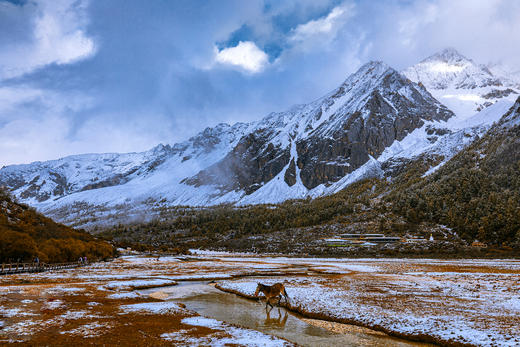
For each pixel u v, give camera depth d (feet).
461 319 70.44
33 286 117.80
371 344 57.62
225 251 580.71
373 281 146.30
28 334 54.75
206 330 61.41
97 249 333.01
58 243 262.06
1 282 129.39
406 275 175.94
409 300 94.94
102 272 192.75
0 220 275.59
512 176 515.91
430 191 598.34
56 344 49.96
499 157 585.63
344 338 61.21
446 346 56.49
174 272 196.44
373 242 465.06
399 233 493.36
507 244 389.19
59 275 167.94
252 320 75.46
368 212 640.99
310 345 56.59
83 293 105.29
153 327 62.59
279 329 67.41
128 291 116.78
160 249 577.02
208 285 142.82
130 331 59.00
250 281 147.95
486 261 308.40
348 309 82.02
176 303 96.58
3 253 198.39
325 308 83.30
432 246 408.26
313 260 347.15
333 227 592.19
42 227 346.74
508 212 421.59
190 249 652.07
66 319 66.69
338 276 173.99
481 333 59.41
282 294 98.22
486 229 426.92
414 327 64.95
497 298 97.96
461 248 388.98
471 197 515.09
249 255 472.85
